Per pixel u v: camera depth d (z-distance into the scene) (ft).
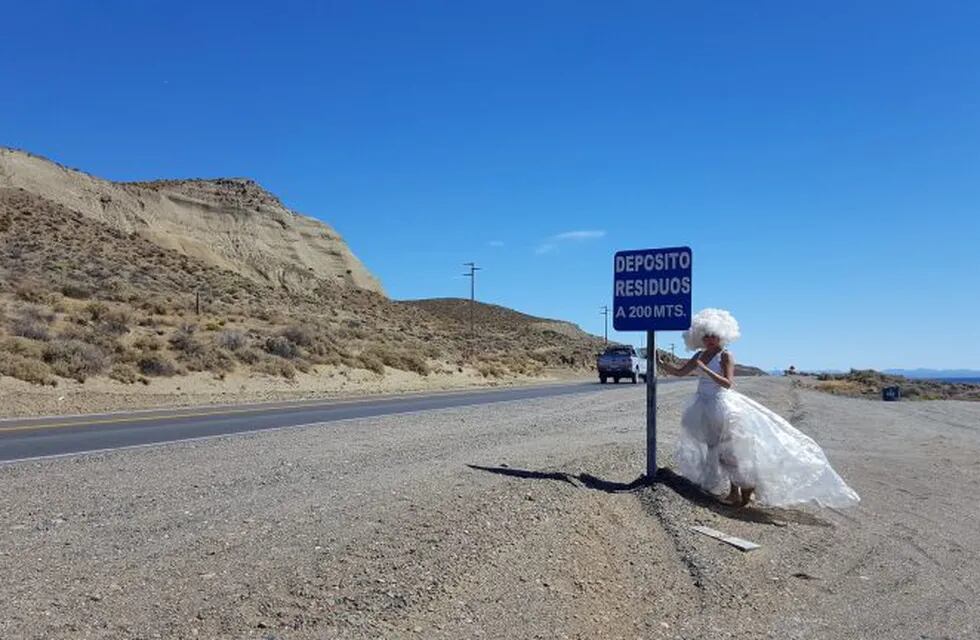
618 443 48.34
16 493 29.22
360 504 27.32
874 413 94.22
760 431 31.76
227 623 16.81
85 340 106.93
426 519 25.36
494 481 32.40
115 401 84.12
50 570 19.51
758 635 19.31
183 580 19.10
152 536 22.88
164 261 226.38
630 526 27.94
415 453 41.27
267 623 16.94
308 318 196.54
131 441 48.01
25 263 169.07
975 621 20.90
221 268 275.39
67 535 22.85
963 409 108.68
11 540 22.18
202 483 31.48
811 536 29.07
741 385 146.00
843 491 31.48
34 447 44.91
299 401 91.50
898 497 37.65
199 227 333.62
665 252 34.17
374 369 143.64
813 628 20.04
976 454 55.36
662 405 83.51
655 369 35.06
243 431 54.24
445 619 18.13
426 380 151.23
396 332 234.17
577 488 32.27
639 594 21.61
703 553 25.22
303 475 33.53
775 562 25.38
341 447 43.80
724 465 31.96
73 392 85.71
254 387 110.93
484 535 24.00
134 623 16.55
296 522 24.68
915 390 179.63
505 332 395.34
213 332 136.15
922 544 28.66
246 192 386.52
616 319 35.09
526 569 21.89
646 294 34.47
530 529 25.29
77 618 16.56
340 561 20.88
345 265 379.35
